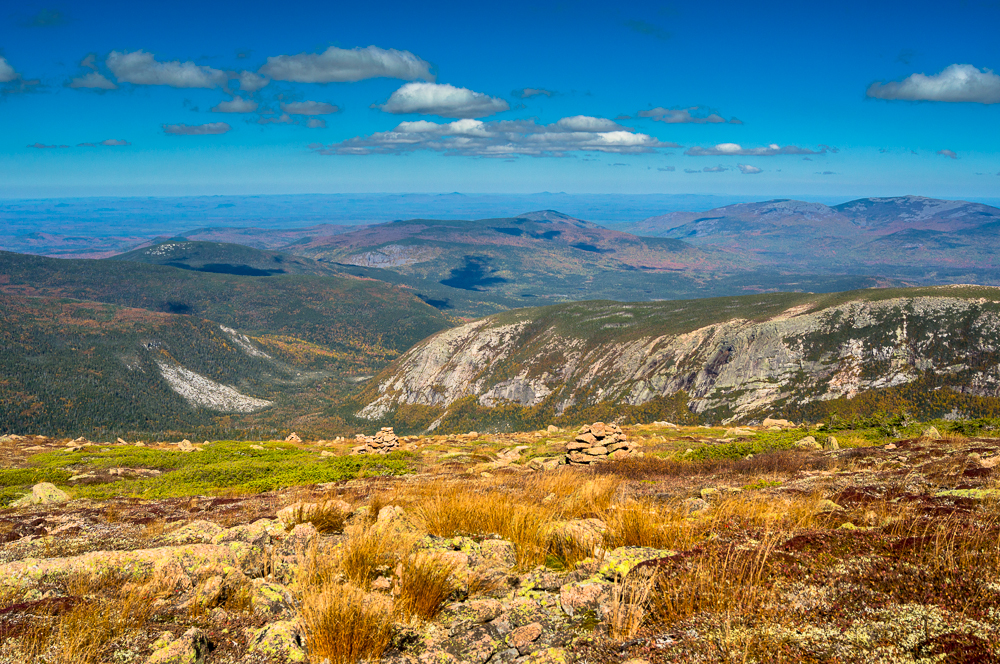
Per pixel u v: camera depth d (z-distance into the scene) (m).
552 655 4.81
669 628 4.91
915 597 4.85
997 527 6.55
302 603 6.00
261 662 4.87
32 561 6.87
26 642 4.95
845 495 10.80
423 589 5.96
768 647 4.26
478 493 12.85
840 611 4.73
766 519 8.37
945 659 3.84
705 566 5.89
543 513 9.89
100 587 6.59
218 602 6.41
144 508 17.44
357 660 4.88
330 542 8.27
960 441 20.48
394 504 11.70
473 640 5.19
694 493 13.20
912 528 7.07
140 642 5.11
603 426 28.45
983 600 4.57
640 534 8.01
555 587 6.54
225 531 8.94
